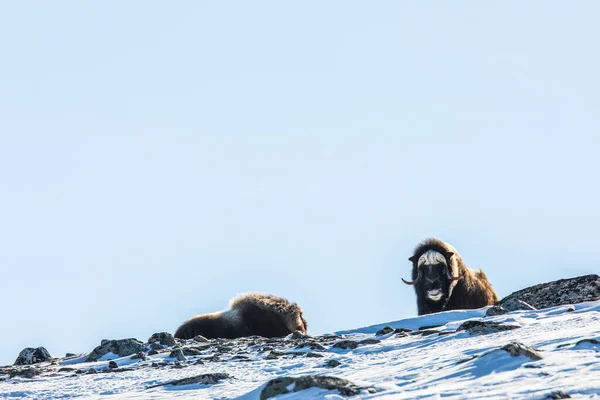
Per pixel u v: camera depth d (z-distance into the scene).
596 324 45.97
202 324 82.56
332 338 60.19
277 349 54.97
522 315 56.50
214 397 38.72
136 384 45.88
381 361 44.31
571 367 32.25
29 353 64.25
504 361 35.06
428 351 45.47
